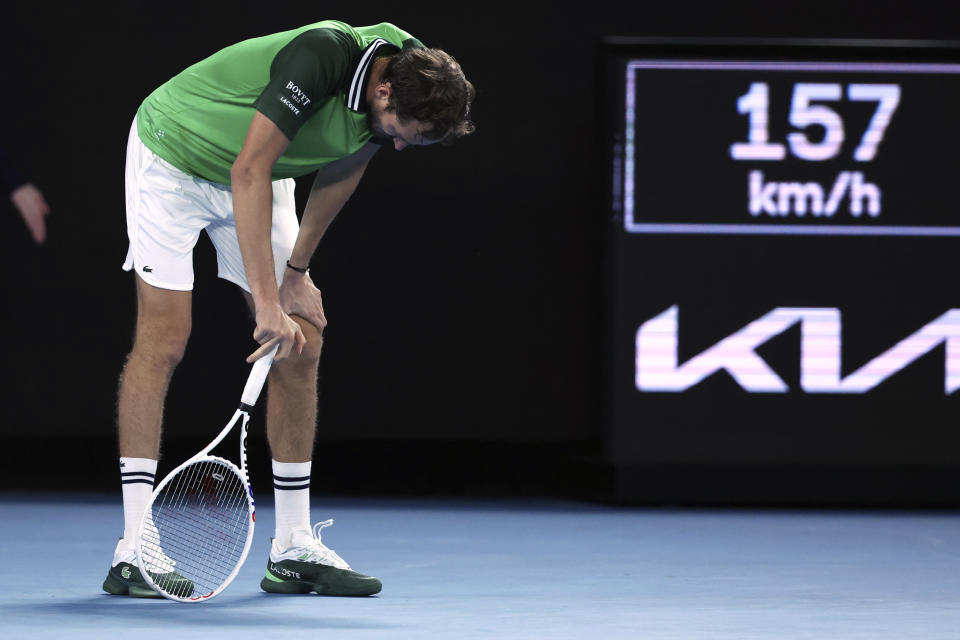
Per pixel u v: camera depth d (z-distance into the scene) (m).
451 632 8.73
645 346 18.55
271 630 8.74
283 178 10.50
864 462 18.62
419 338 21.03
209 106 10.36
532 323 21.08
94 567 12.13
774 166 18.47
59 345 20.91
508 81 20.94
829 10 21.00
